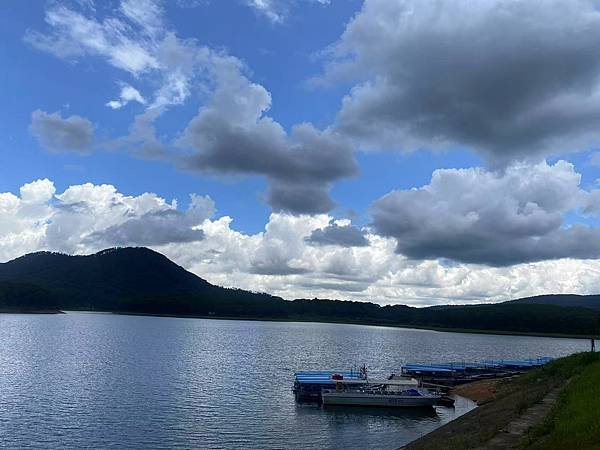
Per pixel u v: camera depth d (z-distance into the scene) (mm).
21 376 92688
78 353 132500
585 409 29297
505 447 28641
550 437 26094
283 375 107812
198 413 68125
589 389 37312
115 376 96125
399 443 58844
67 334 194125
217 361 128375
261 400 79562
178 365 116125
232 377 101500
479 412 58125
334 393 78375
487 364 126250
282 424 65438
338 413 73500
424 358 158875
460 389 97312
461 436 39875
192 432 58906
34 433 56406
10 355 123062
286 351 165875
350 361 143750
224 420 65250
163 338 196500
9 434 55812
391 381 86062
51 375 94875
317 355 157125
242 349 165500
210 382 93812
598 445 22078
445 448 35312
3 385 83188
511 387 78438
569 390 42344
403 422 69625
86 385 85375
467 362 143625
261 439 57906
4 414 63969
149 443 54062
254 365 124125
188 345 169750
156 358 128000
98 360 119375
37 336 180500
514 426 34062
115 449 51750
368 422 68938
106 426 59875
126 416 64750
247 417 67688
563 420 28234
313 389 82625
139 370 105250
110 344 160750
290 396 83875
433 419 72062
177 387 86750
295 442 57812
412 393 80625
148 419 63688
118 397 76375
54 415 64188
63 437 55281
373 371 122625
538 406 41281
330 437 60656
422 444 46156
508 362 130000
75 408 68250
